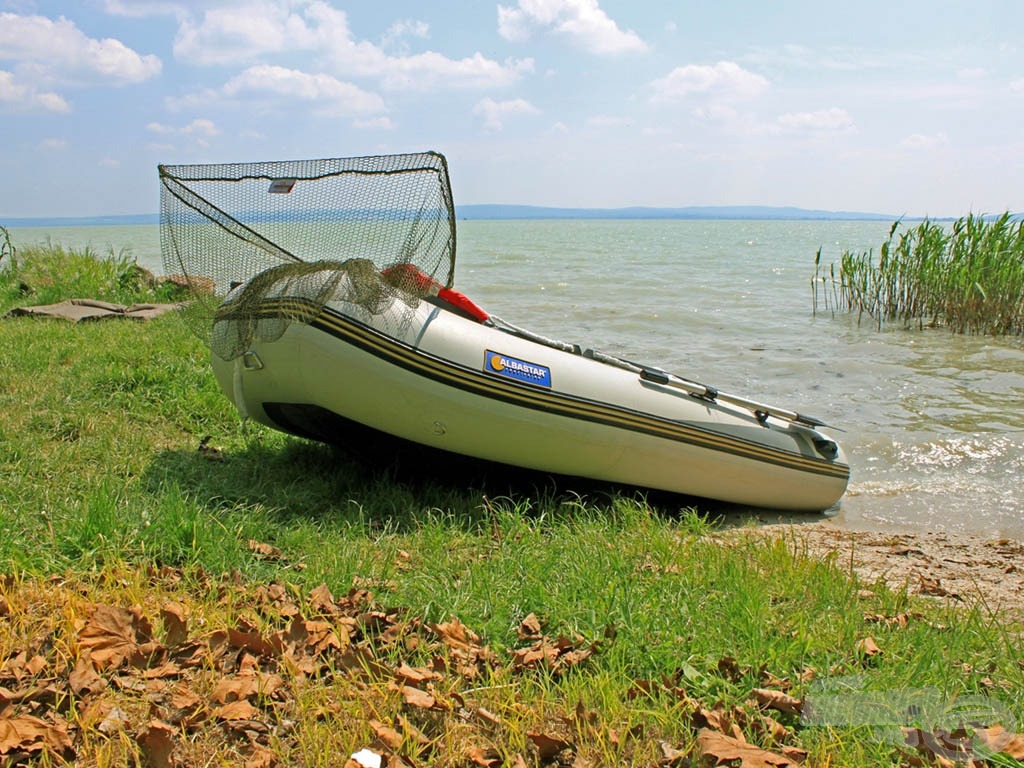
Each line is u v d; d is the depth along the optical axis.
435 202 4.05
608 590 3.18
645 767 2.29
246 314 4.22
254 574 3.25
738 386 8.88
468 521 4.30
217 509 3.83
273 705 2.44
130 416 5.43
